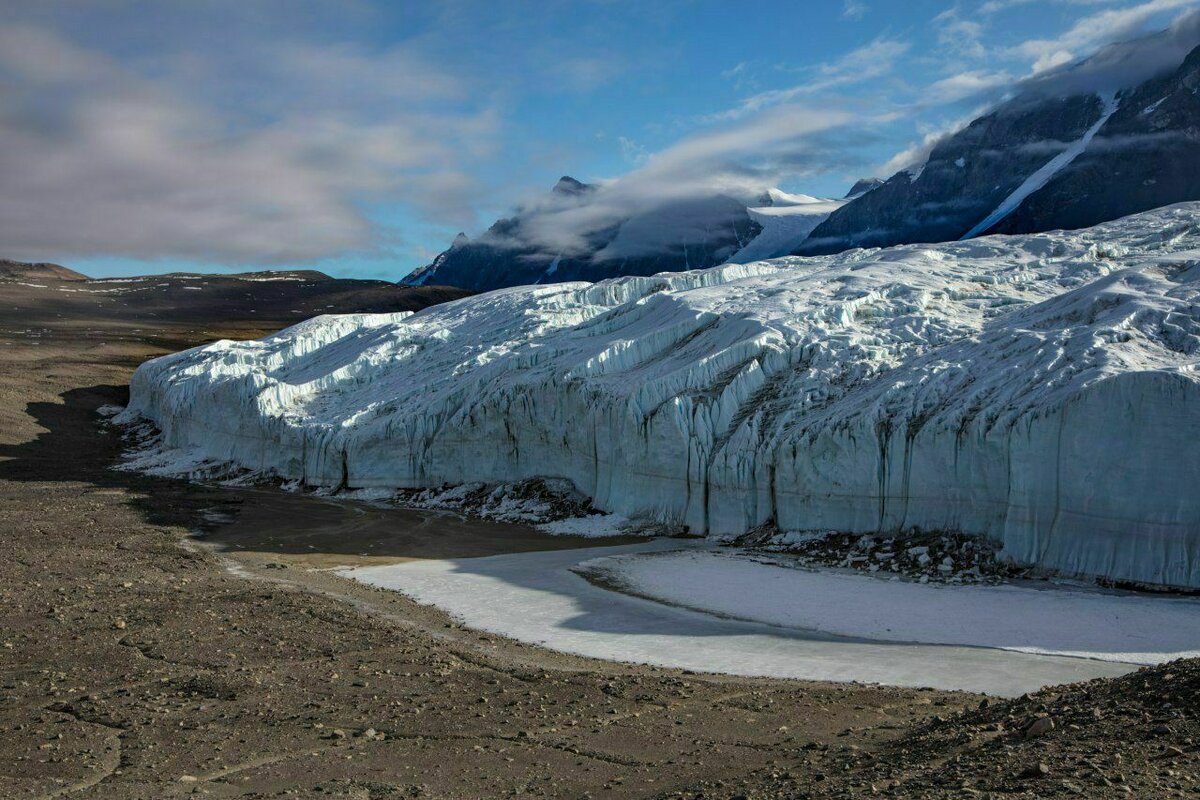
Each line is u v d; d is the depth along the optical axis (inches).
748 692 690.8
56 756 546.6
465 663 789.2
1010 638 846.5
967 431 1146.0
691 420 1482.5
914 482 1200.2
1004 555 1080.2
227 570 1243.2
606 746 558.3
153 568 1219.2
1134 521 986.1
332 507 1808.6
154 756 545.6
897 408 1262.3
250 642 841.5
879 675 751.1
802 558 1214.9
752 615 970.7
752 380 1507.1
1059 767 403.9
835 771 476.4
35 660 772.6
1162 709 460.8
